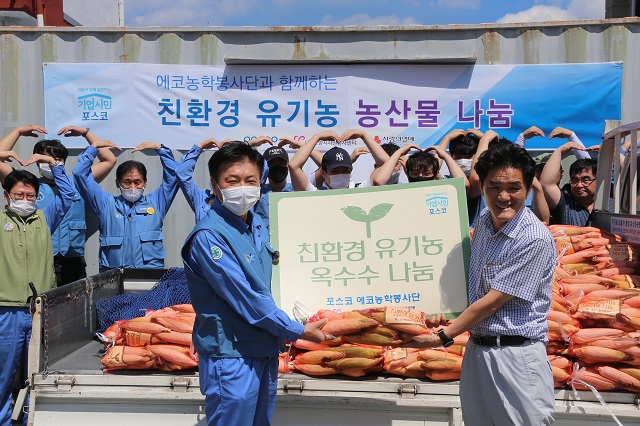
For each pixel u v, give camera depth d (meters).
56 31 5.56
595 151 5.47
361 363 3.09
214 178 2.66
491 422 2.66
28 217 4.41
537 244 2.47
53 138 5.62
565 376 3.03
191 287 2.69
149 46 5.58
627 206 4.29
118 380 3.17
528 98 5.54
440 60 5.48
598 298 3.28
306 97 5.61
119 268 4.56
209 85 5.61
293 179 4.57
